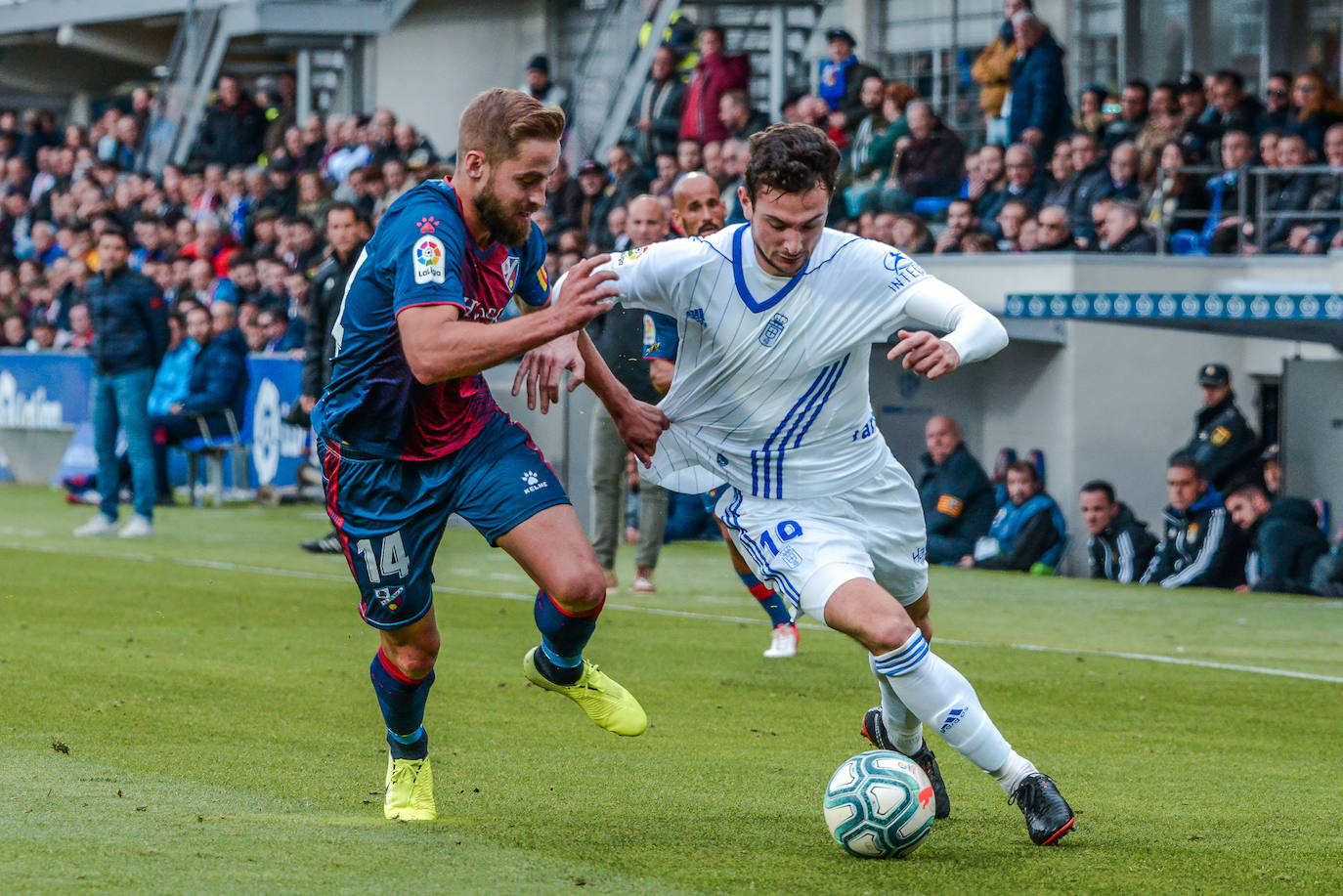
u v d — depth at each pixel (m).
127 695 12.13
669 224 16.48
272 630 16.03
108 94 53.59
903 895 6.82
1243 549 21.89
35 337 37.78
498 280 7.79
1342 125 24.88
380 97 42.78
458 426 7.91
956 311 7.82
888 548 8.38
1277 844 8.02
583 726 11.40
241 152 43.34
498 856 7.30
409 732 8.21
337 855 7.21
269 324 33.44
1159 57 32.16
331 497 8.05
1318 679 14.21
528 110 7.38
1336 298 19.30
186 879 6.68
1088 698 13.12
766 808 8.73
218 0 43.19
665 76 33.56
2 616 16.55
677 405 8.41
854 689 13.25
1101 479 24.89
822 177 7.60
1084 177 26.73
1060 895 6.89
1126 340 24.94
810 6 35.72
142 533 25.48
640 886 6.83
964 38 33.16
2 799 8.38
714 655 15.10
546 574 7.76
